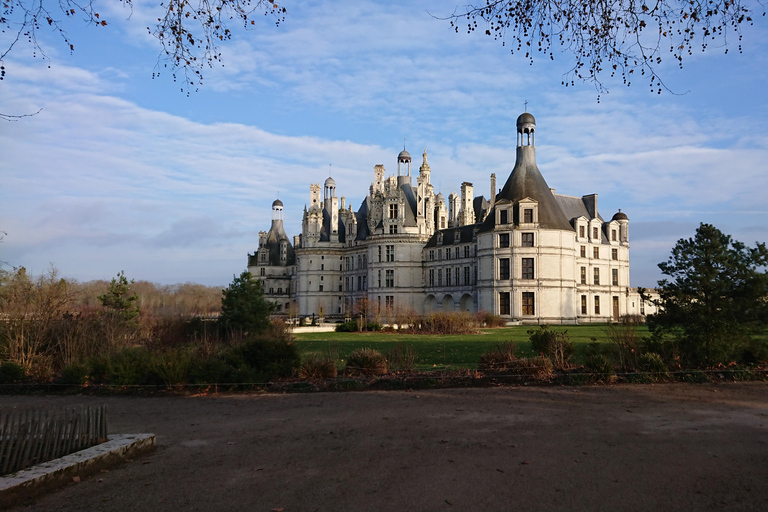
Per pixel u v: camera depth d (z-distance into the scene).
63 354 32.44
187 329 44.81
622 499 12.32
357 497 12.56
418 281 114.88
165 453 16.19
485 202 123.00
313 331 73.00
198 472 14.45
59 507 12.28
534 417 19.64
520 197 89.50
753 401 22.11
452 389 25.12
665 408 20.97
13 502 12.49
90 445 15.74
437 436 17.34
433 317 67.88
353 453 15.76
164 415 21.23
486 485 13.16
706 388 24.84
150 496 12.85
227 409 22.11
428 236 117.50
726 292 28.69
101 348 32.41
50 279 35.06
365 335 62.75
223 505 12.27
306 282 136.12
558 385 25.64
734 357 28.50
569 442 16.55
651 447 16.00
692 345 28.67
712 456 15.14
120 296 49.78
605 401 22.25
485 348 42.69
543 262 87.06
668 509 11.82
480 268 92.25
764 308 28.33
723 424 18.53
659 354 28.12
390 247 115.19
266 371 27.56
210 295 148.88
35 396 26.05
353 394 24.52
